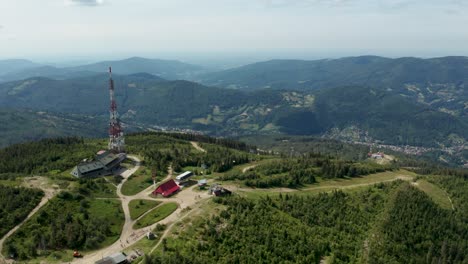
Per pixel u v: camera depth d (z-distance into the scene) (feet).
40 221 465.06
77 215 490.49
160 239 424.87
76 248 422.00
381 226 530.68
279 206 554.05
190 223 452.76
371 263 442.09
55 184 573.33
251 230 439.63
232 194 577.02
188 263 362.94
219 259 380.58
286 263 400.47
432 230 541.34
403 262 473.67
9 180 588.91
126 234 459.73
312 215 539.70
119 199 576.61
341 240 486.38
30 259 396.37
